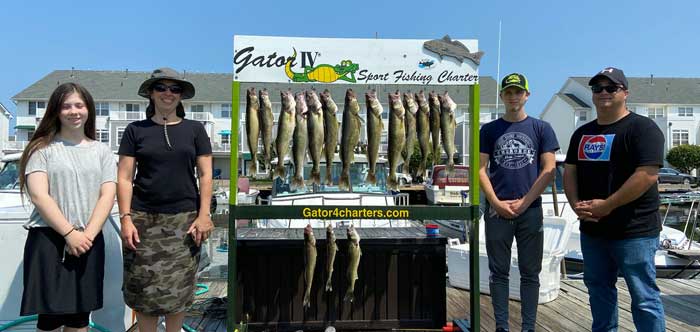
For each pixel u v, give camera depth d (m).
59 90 2.77
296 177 3.36
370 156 3.39
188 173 2.99
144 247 2.89
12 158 5.80
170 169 2.92
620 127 3.07
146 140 2.91
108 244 3.78
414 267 3.97
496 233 3.59
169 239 2.92
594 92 3.15
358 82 3.41
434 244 3.96
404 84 3.44
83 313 2.81
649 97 40.53
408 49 3.44
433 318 3.97
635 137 2.98
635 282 3.02
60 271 2.70
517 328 4.07
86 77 40.34
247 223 6.90
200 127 3.09
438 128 3.45
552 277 4.89
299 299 3.90
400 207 3.38
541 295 4.76
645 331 3.00
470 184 3.49
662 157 2.93
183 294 2.95
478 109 3.47
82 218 2.77
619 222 3.05
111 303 3.79
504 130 3.64
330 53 3.39
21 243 3.59
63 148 2.78
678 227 12.43
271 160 3.49
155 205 2.91
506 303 3.60
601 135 3.15
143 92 3.10
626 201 2.96
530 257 3.55
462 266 5.33
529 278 3.57
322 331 3.88
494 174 3.65
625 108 3.17
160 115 3.01
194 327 3.95
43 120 2.77
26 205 4.16
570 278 6.18
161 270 2.88
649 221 3.00
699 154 32.59
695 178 26.30
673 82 42.47
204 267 6.07
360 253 3.78
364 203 6.54
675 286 5.37
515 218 3.56
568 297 5.02
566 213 7.59
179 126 2.99
